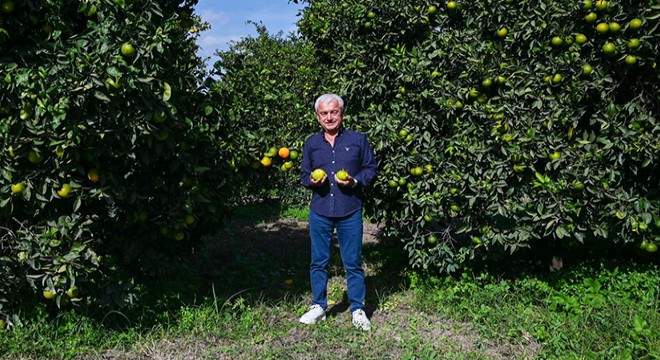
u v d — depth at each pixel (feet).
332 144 15.55
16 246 13.43
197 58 16.87
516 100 16.57
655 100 16.07
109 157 14.14
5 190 12.84
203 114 16.06
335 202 15.31
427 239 19.29
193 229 17.22
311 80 34.65
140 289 16.43
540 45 16.25
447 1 18.01
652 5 14.64
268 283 20.06
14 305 14.11
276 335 14.82
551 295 16.97
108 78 12.09
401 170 18.12
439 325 15.94
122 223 15.11
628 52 15.15
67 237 13.47
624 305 15.56
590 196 16.42
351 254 15.64
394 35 18.74
